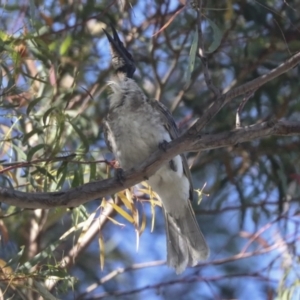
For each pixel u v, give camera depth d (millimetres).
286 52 12367
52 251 9453
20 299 10273
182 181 9883
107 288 14500
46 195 7895
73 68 12523
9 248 12438
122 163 9570
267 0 12164
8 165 9242
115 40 10055
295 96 12500
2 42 9898
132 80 9703
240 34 12633
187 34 12648
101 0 13023
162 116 9531
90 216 9609
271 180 12492
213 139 7848
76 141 11906
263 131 7805
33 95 11141
